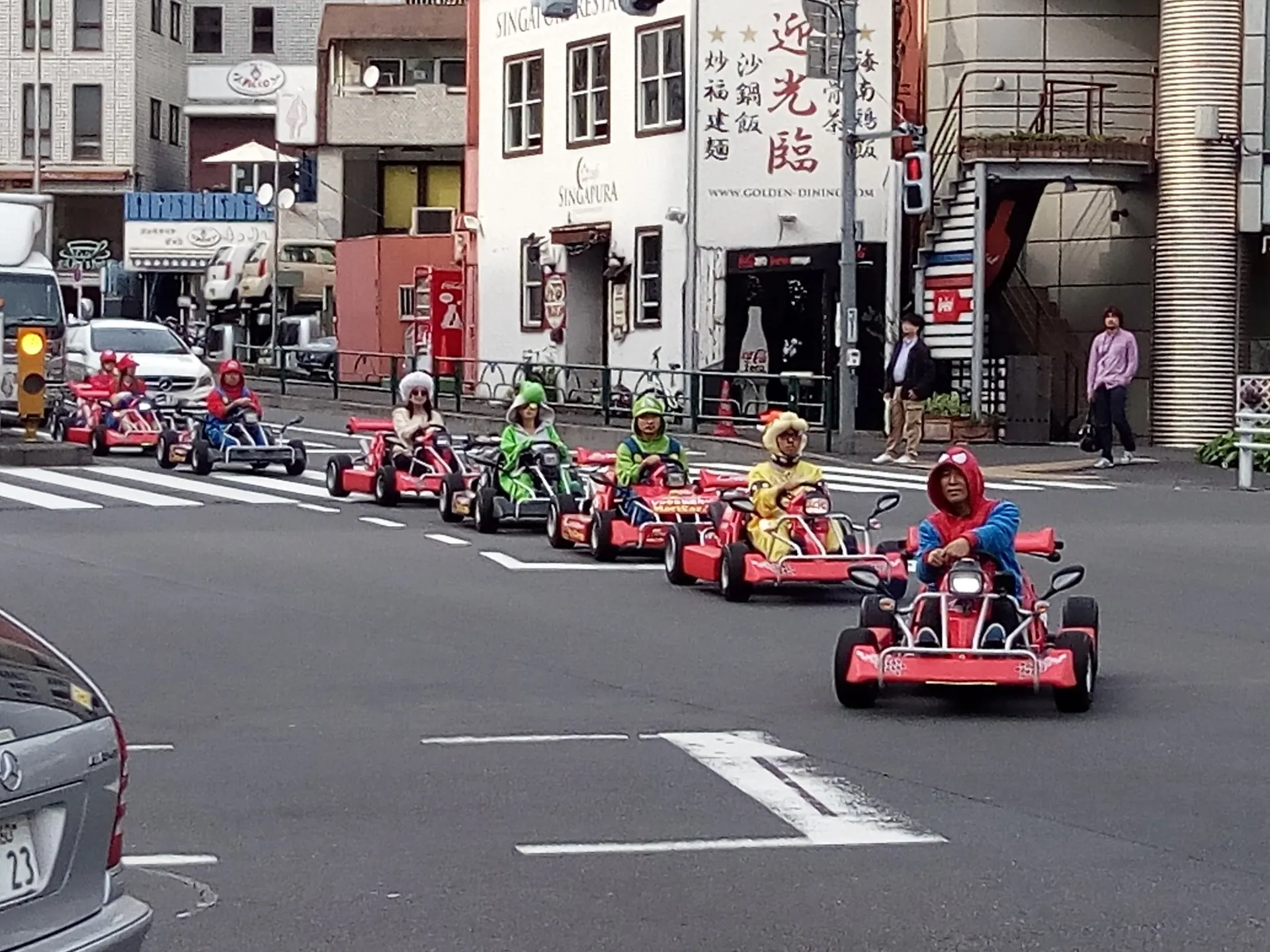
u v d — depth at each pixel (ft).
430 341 194.49
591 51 172.55
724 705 50.24
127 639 60.64
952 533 50.78
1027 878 33.53
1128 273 148.05
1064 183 144.36
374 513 98.27
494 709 49.73
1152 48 150.92
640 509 79.36
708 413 152.15
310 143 267.39
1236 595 70.69
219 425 119.14
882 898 32.27
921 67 155.53
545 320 180.04
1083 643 48.34
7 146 286.05
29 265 151.23
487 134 188.14
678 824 37.29
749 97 157.69
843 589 73.20
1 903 22.02
